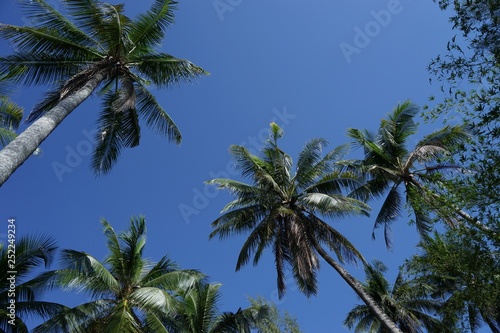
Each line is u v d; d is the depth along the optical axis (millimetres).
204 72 14055
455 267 7797
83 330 13516
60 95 11156
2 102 14789
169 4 12984
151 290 13414
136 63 13461
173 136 14281
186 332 15602
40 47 11750
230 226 18609
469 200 6586
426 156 18016
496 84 5867
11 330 13594
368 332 25828
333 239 16953
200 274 16250
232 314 18719
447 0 6535
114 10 12102
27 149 8359
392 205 20438
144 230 17750
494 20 5789
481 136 6008
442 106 6484
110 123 14188
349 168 20547
